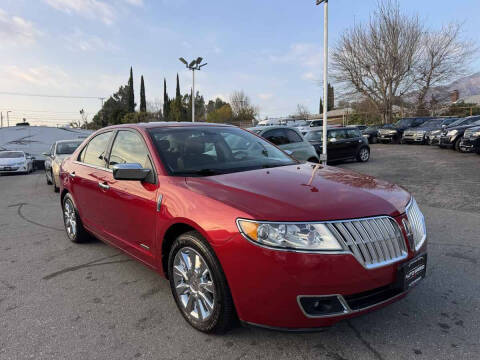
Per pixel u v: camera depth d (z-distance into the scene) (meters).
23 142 26.45
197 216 2.59
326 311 2.25
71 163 4.95
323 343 2.60
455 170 11.01
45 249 4.92
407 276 2.48
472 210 6.23
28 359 2.53
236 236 2.36
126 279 3.85
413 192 7.96
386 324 2.81
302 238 2.24
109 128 4.38
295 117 52.75
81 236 4.98
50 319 3.06
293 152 9.09
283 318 2.28
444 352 2.45
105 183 3.86
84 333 2.83
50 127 27.09
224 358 2.47
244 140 4.08
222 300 2.51
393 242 2.45
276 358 2.45
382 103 35.00
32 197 9.70
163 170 3.20
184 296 2.91
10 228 6.13
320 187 2.73
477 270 3.77
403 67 33.50
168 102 73.00
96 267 4.21
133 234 3.45
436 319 2.87
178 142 3.60
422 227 2.82
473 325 2.77
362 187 2.80
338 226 2.29
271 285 2.26
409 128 24.48
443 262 4.00
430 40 33.38
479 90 36.91
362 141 14.95
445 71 33.44
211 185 2.83
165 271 3.15
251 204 2.45
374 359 2.41
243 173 3.15
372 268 2.31
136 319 3.03
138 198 3.27
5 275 4.05
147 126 3.82
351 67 34.91
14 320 3.06
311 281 2.21
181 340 2.70
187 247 2.77
